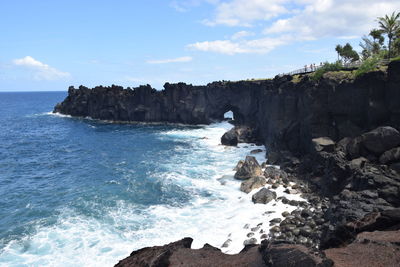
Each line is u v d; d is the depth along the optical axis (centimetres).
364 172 2734
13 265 2072
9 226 2645
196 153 5559
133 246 2302
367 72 3425
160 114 10212
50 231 2547
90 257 2164
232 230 2527
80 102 12106
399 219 1641
